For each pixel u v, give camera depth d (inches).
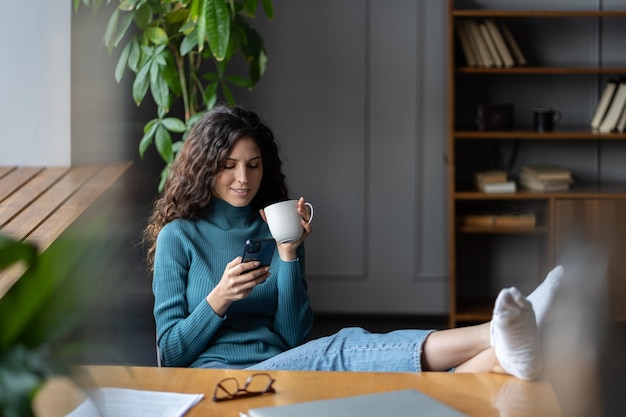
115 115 161.3
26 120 147.7
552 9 197.8
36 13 145.7
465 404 66.7
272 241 90.8
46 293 40.1
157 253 98.5
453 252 183.2
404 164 203.6
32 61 146.6
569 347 105.9
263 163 103.2
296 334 99.4
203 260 98.3
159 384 70.7
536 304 82.9
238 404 66.4
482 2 197.9
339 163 203.6
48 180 135.6
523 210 192.1
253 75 152.5
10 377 38.8
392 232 205.3
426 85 201.5
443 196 203.8
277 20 200.7
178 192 100.2
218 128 99.2
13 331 40.1
